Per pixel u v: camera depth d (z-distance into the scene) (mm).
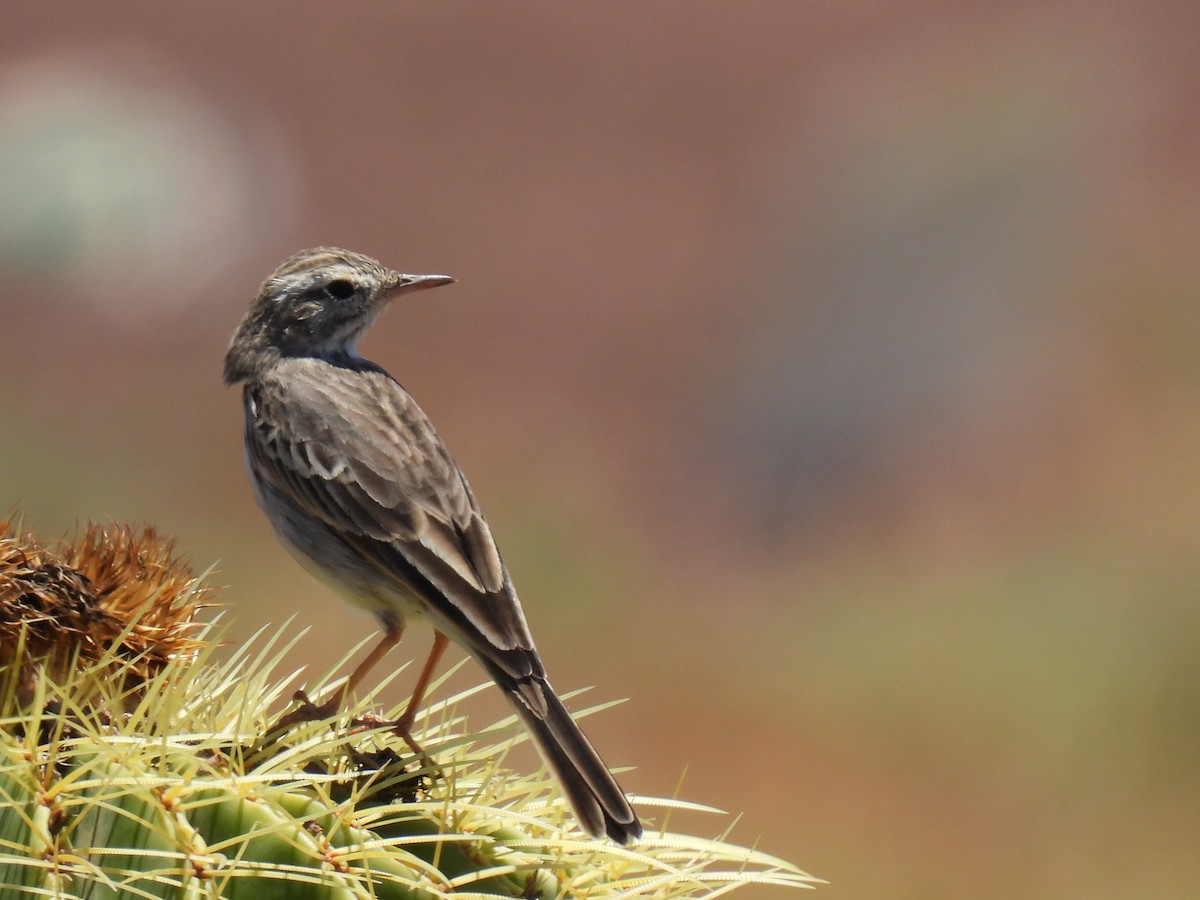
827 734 15570
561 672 17406
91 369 24859
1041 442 22516
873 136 30547
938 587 18375
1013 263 25516
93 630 4301
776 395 24672
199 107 31344
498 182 32312
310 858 3928
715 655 17594
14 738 3895
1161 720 14680
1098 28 32281
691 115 34156
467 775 4668
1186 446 21500
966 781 14500
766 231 29703
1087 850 13453
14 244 27281
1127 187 27188
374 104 33688
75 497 19859
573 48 36188
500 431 24812
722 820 14242
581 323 28203
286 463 6398
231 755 4148
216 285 27875
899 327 24875
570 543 20141
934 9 35344
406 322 28219
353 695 5867
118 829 3887
